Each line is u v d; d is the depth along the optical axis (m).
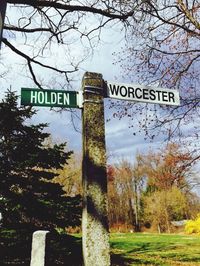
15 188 12.28
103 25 10.55
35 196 12.15
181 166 10.57
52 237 11.96
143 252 21.77
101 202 4.03
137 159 72.69
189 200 68.69
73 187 44.25
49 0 9.01
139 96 4.88
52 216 12.10
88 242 3.86
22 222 11.76
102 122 4.36
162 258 18.06
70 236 12.57
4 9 5.27
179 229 63.44
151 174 64.69
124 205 76.50
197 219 57.50
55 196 12.58
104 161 4.21
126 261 16.66
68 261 11.96
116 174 77.94
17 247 11.18
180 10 10.32
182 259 17.62
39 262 3.66
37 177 12.52
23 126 12.56
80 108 4.52
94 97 4.44
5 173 12.03
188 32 10.50
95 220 3.94
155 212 65.88
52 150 12.83
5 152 12.16
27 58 10.58
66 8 9.17
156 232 66.19
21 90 4.47
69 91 4.57
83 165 4.21
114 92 4.70
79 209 12.66
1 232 11.14
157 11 10.17
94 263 3.80
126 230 73.69
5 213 11.54
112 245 27.59
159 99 5.00
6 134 12.29
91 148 4.20
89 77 4.50
